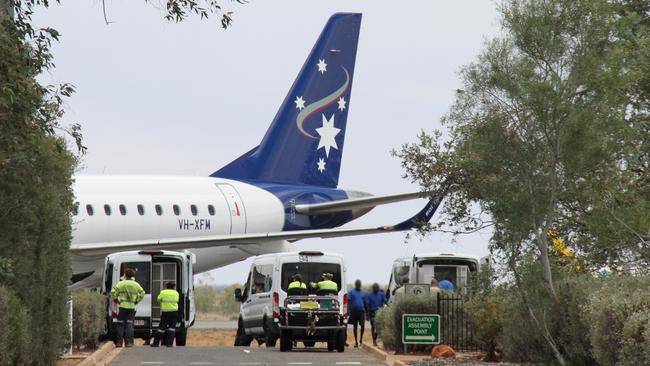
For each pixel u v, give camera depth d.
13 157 51.81
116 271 100.62
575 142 58.53
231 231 134.50
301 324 84.56
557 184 61.09
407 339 74.31
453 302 81.94
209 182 136.62
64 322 63.19
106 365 65.62
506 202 60.50
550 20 58.47
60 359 67.25
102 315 90.25
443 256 103.56
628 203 62.25
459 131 64.62
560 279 63.34
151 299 101.44
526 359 67.50
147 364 66.44
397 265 116.44
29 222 55.31
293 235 124.50
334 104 151.62
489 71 59.75
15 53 50.03
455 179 78.25
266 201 138.88
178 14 52.78
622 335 47.34
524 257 61.56
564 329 61.16
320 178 149.88
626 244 62.81
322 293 86.25
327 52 151.75
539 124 59.34
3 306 47.03
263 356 75.25
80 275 124.56
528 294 61.72
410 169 79.31
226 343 142.25
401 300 82.56
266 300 92.25
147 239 126.06
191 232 130.25
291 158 148.00
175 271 104.81
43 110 52.56
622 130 59.16
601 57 58.69
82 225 120.25
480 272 66.50
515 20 59.00
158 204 128.00
